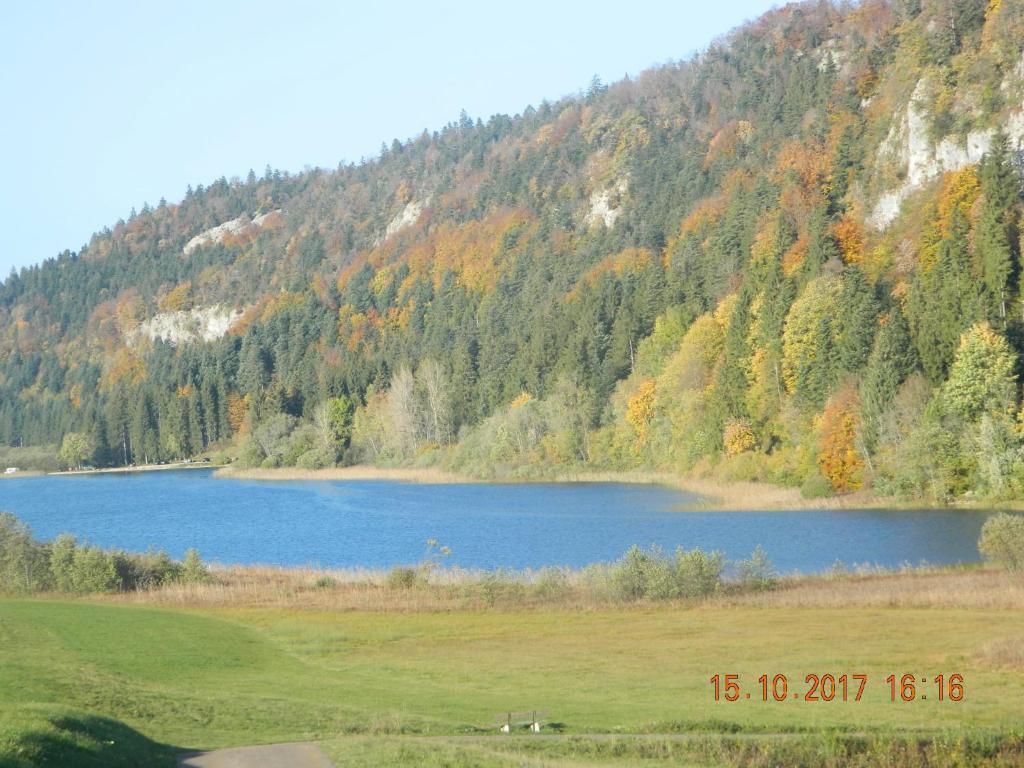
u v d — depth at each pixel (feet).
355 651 144.66
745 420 403.54
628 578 175.01
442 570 211.41
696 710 103.81
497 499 402.93
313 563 247.29
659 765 81.41
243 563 260.83
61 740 72.02
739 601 167.63
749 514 312.09
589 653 136.56
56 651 136.98
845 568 194.29
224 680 124.77
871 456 330.54
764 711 102.73
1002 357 308.81
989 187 355.77
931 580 176.45
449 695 114.73
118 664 130.52
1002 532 180.14
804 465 354.33
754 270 445.37
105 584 202.39
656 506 350.84
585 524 305.94
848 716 99.35
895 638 135.23
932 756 84.33
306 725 98.48
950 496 304.09
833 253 415.23
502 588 181.57
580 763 80.12
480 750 82.12
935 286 351.87
